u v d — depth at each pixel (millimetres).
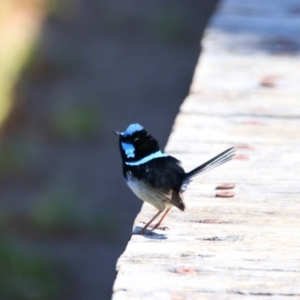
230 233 5426
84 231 15336
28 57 21906
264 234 5406
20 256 14016
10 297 13250
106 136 19188
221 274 4664
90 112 19766
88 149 18594
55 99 20797
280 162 7070
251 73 9938
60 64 22656
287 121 8219
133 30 25516
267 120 8242
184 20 26062
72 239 15055
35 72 22000
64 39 24281
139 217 5965
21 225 15398
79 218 15633
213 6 27484
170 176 5844
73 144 18844
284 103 8773
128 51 24109
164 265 4797
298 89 9289
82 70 22625
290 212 5879
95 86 21672
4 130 19344
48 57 22750
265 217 5770
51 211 15547
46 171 17547
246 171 6848
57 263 14195
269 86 9391
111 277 13766
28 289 13297
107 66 22969
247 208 5977
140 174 5883
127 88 21703
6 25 23047
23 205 16078
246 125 8078
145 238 5348
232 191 6355
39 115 20016
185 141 7562
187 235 5398
